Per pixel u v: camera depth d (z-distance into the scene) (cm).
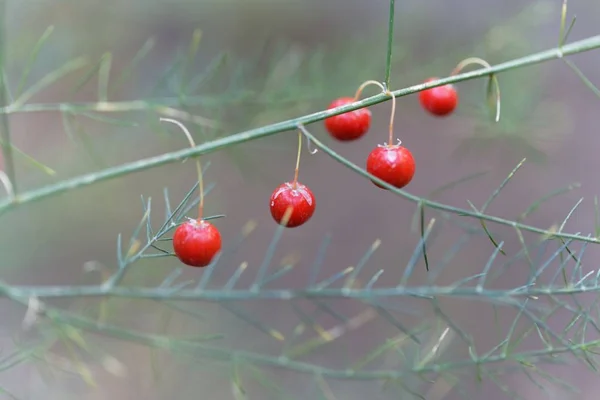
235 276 36
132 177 51
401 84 41
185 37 53
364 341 54
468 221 57
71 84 50
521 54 41
